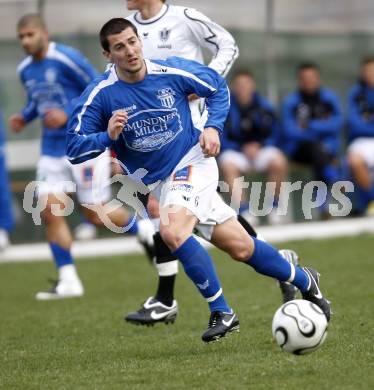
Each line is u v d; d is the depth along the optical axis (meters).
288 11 56.41
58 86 38.31
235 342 25.66
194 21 28.69
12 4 52.97
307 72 51.84
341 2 57.41
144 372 22.31
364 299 31.80
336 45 57.66
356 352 23.17
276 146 51.66
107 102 24.31
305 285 25.31
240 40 55.78
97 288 39.19
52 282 38.69
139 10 28.97
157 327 29.41
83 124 24.14
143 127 24.50
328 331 26.23
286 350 22.12
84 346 26.72
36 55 38.19
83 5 53.50
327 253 44.19
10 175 53.78
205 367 22.44
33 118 39.34
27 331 30.05
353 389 19.59
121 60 23.73
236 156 50.69
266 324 28.38
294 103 52.34
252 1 55.56
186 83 24.42
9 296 38.56
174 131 24.69
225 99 24.72
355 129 52.78
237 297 34.31
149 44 28.92
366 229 51.44
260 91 56.34
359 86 52.94
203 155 24.92
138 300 35.59
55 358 25.11
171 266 28.20
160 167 25.02
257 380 20.73
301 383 20.25
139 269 43.81
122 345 26.50
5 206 50.28
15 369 23.89
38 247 51.97
